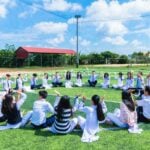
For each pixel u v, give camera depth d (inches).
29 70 845.8
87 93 325.4
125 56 1295.5
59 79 401.4
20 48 1070.4
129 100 165.5
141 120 178.4
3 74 639.8
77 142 142.7
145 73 634.8
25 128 165.9
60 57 1162.0
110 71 738.2
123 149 133.6
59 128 153.4
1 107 169.5
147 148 134.7
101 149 133.3
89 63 1274.6
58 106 154.0
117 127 167.8
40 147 136.1
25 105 241.4
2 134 155.6
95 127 151.9
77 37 1060.5
